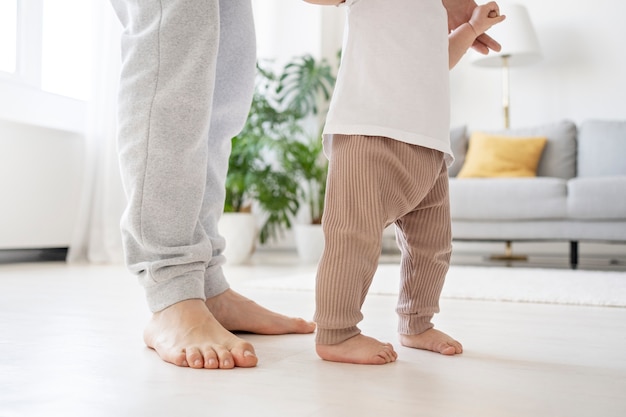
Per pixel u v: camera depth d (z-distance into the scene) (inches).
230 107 49.7
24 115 123.6
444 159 43.5
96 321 54.7
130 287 84.7
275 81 178.2
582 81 168.2
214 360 36.7
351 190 38.9
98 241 137.3
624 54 165.2
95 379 33.8
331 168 40.4
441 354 41.8
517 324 56.4
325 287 38.9
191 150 41.9
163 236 41.5
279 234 186.7
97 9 135.9
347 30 42.6
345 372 36.0
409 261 44.3
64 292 78.0
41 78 129.8
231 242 135.8
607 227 124.6
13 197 124.5
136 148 41.2
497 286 86.1
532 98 172.4
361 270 38.9
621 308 68.2
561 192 126.6
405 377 34.8
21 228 126.5
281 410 28.0
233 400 29.7
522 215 128.5
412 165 39.8
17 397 30.0
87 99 143.5
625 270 121.8
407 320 44.4
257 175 147.3
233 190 145.5
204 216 48.3
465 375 35.4
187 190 41.9
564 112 169.6
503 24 158.1
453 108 178.9
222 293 49.3
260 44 187.9
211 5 42.3
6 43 125.8
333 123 39.8
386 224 40.8
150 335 41.5
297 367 37.3
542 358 40.6
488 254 175.6
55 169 134.7
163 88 41.1
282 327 49.4
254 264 138.3
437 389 32.1
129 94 41.8
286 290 85.4
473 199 131.3
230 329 49.3
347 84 40.8
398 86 39.6
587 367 37.9
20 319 55.6
